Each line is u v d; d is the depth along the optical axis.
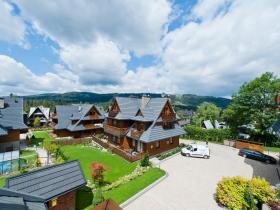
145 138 27.97
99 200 13.85
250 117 39.66
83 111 48.06
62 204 12.79
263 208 14.00
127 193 16.16
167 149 32.84
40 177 12.32
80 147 35.34
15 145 31.95
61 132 46.53
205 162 26.58
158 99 33.72
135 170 22.52
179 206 14.68
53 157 28.75
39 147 35.25
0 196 8.45
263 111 38.94
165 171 22.36
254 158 28.62
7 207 7.27
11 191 9.87
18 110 34.34
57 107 48.97
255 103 39.06
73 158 28.05
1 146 30.39
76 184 13.61
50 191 11.95
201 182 19.38
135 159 26.69
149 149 28.64
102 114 51.25
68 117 48.62
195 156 29.23
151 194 16.48
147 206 14.52
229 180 15.41
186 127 48.38
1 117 31.08
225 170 23.38
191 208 14.44
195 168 23.84
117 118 33.16
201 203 15.20
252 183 14.45
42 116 68.75
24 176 11.66
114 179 20.34
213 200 15.72
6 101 34.38
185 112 123.00
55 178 12.95
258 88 38.72
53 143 32.94
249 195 13.68
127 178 19.38
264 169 24.22
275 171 23.45
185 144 38.69
